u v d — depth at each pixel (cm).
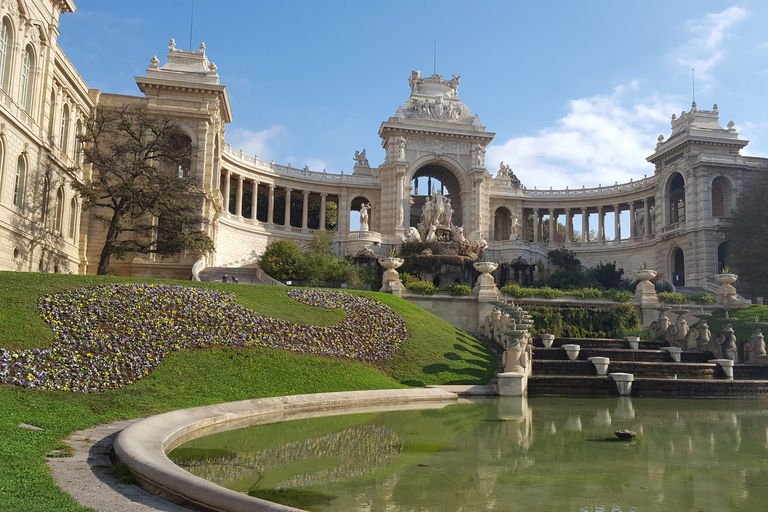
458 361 2770
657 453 1332
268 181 7850
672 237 6956
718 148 6688
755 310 4069
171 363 2020
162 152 4641
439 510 891
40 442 1173
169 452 1245
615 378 2620
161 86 5788
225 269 5034
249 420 1680
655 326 3950
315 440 1413
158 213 4447
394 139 8019
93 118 4644
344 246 7288
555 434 1562
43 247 4181
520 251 7531
